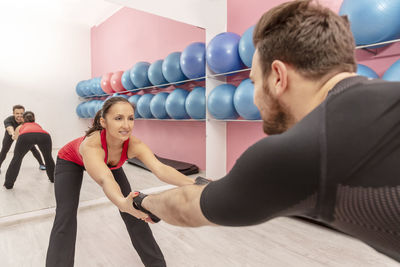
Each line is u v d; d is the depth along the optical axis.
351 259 1.53
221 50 2.62
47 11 4.31
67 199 1.32
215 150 3.25
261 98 0.50
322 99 0.42
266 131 0.52
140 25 4.79
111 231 1.96
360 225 0.34
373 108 0.33
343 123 0.33
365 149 0.31
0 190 2.85
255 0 2.99
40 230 1.96
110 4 4.89
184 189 0.54
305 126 0.36
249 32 2.42
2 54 3.84
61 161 1.43
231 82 3.23
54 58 4.41
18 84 3.99
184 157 4.14
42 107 4.27
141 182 3.30
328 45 0.42
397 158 0.30
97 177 1.10
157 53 4.51
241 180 0.38
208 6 3.13
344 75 0.42
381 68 2.10
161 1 2.77
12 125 3.15
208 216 0.45
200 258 1.57
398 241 0.33
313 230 1.93
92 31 4.95
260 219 0.40
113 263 1.54
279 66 0.44
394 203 0.30
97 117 1.38
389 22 1.62
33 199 2.61
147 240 1.39
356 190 0.31
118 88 4.30
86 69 4.89
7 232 1.92
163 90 4.37
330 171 0.32
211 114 2.99
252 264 1.50
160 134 4.56
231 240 1.79
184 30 3.98
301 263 1.50
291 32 0.43
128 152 1.37
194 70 3.01
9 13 3.87
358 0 1.70
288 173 0.34
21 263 1.53
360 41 1.76
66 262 1.24
